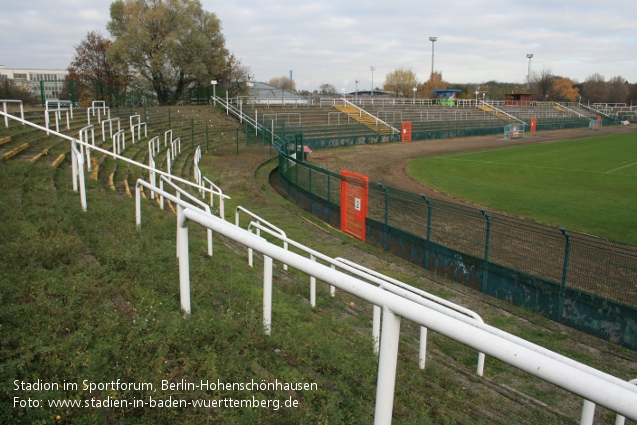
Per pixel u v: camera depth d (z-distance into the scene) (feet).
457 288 38.01
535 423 17.61
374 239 48.70
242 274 25.05
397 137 161.58
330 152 130.00
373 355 16.48
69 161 43.80
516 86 445.37
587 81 448.65
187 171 69.67
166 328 13.44
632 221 58.44
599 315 30.89
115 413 10.16
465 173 96.84
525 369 5.73
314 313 22.89
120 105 143.84
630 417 4.92
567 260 32.65
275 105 168.25
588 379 5.27
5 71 304.91
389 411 7.61
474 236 43.70
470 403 17.26
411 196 47.50
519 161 115.44
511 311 33.91
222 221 12.68
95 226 23.72
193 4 166.40
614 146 153.07
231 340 13.97
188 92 171.12
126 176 45.42
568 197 73.20
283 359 13.69
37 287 15.14
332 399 11.47
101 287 16.19
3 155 37.55
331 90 444.14
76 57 162.71
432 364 21.45
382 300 7.48
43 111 74.69
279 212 55.83
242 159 96.22
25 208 23.53
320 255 21.45
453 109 222.48
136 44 156.35
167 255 21.50
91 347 12.46
